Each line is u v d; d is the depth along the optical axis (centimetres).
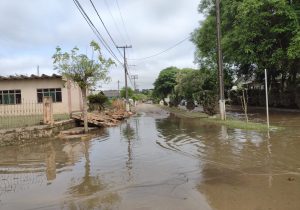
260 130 1666
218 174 876
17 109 3066
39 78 3052
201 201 676
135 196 723
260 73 3359
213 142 1388
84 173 959
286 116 2453
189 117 3059
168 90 8631
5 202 723
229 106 4675
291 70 2989
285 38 2739
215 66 4006
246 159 1029
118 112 3722
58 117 2484
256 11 2641
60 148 1452
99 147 1439
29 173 991
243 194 709
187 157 1116
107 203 688
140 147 1384
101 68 2123
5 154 1330
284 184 766
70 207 674
